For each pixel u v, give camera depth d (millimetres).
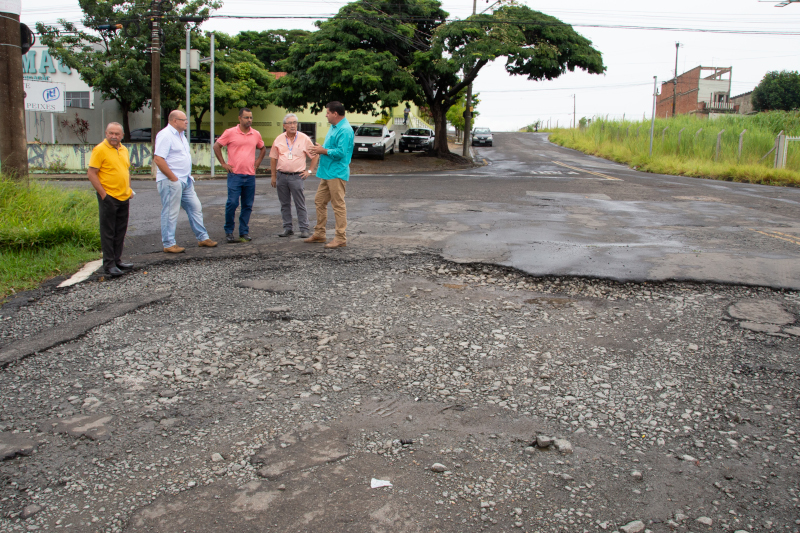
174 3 31781
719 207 12078
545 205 11828
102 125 33812
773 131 28578
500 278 6047
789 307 5219
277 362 4090
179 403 3539
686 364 4082
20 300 5371
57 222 7156
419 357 4172
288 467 2898
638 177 19875
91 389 3707
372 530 2453
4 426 3270
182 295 5488
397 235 8141
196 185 16078
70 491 2729
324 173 7191
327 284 5812
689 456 3021
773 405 3533
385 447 3080
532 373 3949
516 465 2930
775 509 2611
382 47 25656
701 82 56062
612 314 5047
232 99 34281
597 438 3188
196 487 2752
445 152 27922
